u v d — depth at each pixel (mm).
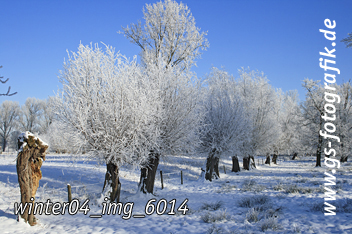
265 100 27406
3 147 61219
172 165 24141
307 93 34500
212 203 9734
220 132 18594
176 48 20141
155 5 20188
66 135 9289
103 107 9094
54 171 17797
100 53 9711
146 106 9500
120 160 9453
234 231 6285
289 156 60312
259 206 8977
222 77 24250
